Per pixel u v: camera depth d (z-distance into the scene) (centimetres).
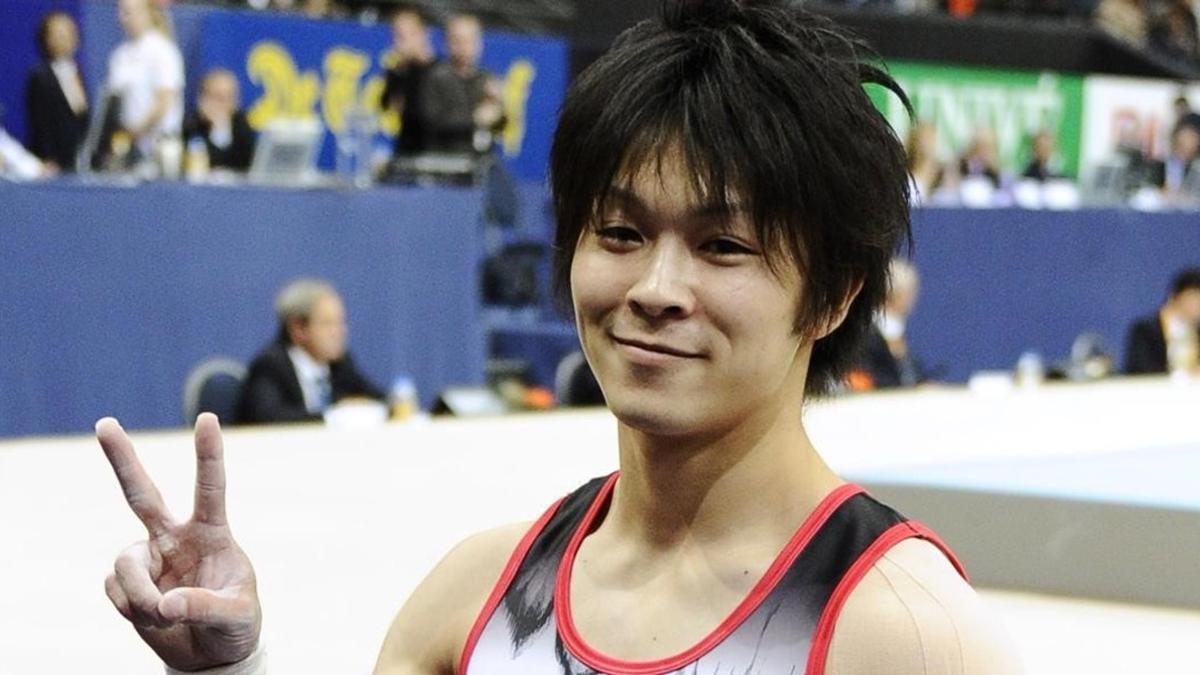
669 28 190
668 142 180
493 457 709
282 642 410
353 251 1071
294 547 519
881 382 1127
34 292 946
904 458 652
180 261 995
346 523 557
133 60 1213
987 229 1404
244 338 1024
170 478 635
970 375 1405
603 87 187
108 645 409
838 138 182
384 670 217
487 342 1223
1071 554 485
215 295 1011
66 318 957
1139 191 1772
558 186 191
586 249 188
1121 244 1486
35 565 492
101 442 204
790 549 188
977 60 1862
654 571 196
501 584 205
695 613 189
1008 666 183
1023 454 606
